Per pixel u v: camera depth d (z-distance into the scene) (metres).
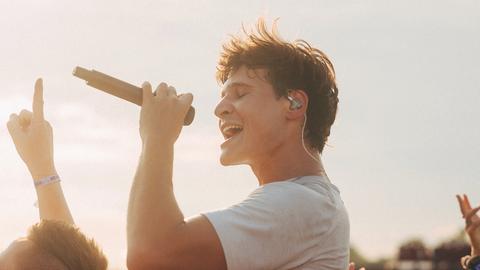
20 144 3.26
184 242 2.61
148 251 2.60
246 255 2.66
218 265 2.65
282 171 2.94
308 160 2.97
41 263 2.28
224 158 2.95
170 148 2.71
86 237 2.40
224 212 2.71
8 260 2.30
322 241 2.83
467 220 3.98
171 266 2.61
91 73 2.79
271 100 2.92
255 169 2.99
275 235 2.71
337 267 2.90
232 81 2.95
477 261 3.90
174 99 2.75
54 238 2.33
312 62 3.01
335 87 3.11
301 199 2.78
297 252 2.76
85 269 2.32
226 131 2.95
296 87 2.95
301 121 2.96
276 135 2.92
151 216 2.61
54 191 3.22
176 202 2.67
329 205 2.87
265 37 3.00
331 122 3.09
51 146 3.29
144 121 2.73
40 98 3.29
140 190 2.65
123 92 2.79
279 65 2.94
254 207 2.73
